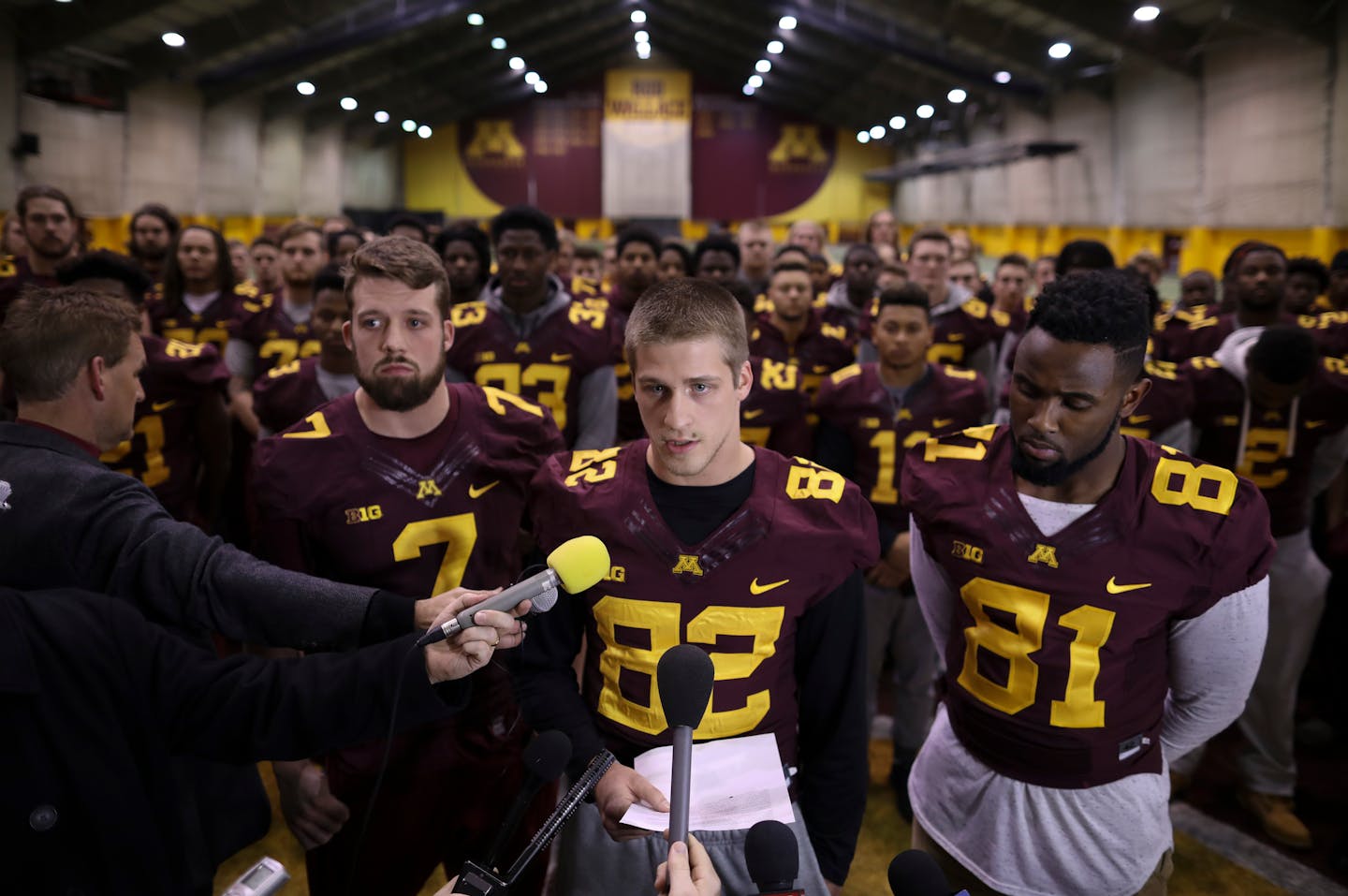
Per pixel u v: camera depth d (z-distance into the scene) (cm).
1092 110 1814
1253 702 302
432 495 198
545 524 155
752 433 349
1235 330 424
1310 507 311
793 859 107
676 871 100
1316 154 1182
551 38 2669
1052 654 153
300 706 117
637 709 149
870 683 325
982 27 1733
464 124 3247
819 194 3300
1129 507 149
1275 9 1149
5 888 103
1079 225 1883
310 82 2183
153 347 319
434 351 188
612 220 3259
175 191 1797
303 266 447
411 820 203
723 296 142
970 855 168
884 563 294
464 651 116
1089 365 137
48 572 138
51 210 443
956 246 864
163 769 116
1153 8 1278
